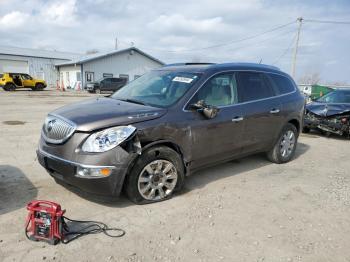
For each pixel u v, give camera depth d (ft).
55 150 11.33
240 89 15.74
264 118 16.72
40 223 9.39
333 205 13.24
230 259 9.06
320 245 10.03
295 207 12.85
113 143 10.78
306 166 19.03
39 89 104.94
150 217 11.30
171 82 14.55
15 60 148.56
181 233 10.34
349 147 25.52
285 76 19.40
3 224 10.29
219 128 14.23
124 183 11.71
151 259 8.89
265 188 14.85
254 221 11.43
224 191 14.19
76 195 12.78
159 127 11.93
